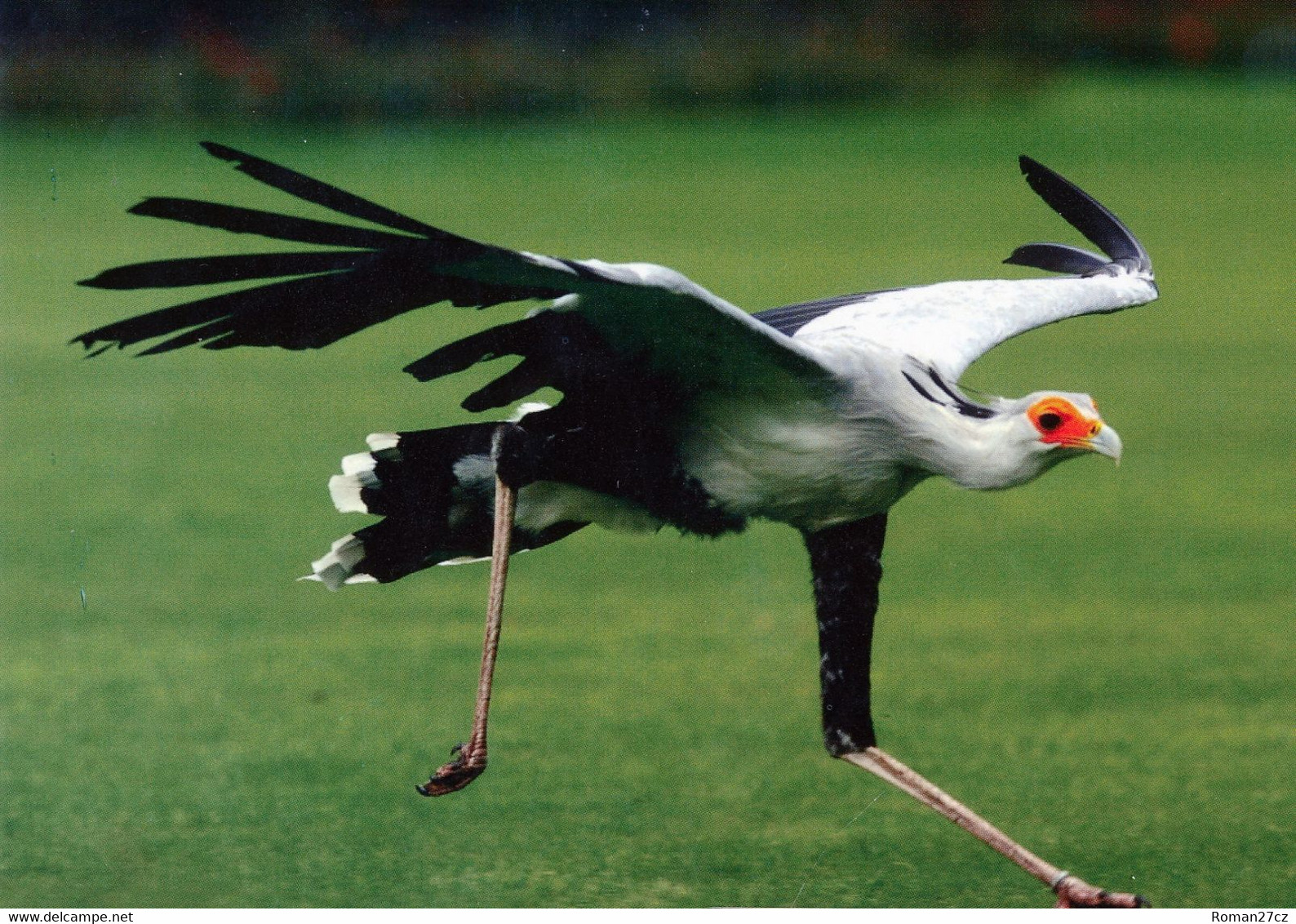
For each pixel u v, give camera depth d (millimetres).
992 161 30422
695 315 5855
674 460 6465
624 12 37000
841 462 6383
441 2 36062
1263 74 40844
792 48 36688
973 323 6980
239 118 32375
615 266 5668
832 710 6680
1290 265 22859
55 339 18688
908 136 32719
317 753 8453
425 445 6629
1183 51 41375
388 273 5727
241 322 5836
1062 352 18328
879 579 6695
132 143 30531
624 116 34344
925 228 24172
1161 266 22797
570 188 27484
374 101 32938
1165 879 7027
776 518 6590
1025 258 8258
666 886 7016
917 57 37438
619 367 6246
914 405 6348
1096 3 42094
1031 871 6414
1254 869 7117
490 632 6348
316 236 5586
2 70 32719
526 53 35438
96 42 33531
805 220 24859
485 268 5578
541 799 7891
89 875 7109
